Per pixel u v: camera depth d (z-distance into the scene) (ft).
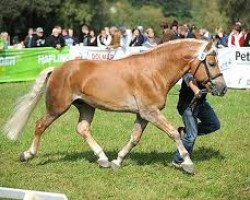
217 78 25.94
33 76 65.31
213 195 24.06
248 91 57.41
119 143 33.73
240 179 25.84
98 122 39.99
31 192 18.24
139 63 26.48
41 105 47.32
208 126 27.78
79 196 23.93
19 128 28.09
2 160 29.71
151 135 35.60
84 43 70.38
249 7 137.18
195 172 26.99
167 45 26.45
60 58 65.92
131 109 26.58
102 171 27.32
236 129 38.04
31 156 28.63
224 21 142.20
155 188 24.88
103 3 143.84
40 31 68.69
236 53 59.11
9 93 54.44
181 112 27.32
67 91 27.20
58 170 27.61
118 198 23.70
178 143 26.25
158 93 26.17
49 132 36.35
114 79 26.45
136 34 65.98
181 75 26.37
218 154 30.99
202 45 25.91
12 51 63.41
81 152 31.40
